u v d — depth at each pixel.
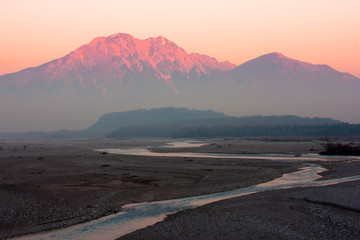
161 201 33.56
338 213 26.88
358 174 48.62
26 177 46.66
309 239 20.83
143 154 95.44
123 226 25.17
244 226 23.84
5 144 184.50
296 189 36.81
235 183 43.69
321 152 89.06
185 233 22.91
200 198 34.75
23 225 25.53
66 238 22.67
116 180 45.28
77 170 55.12
